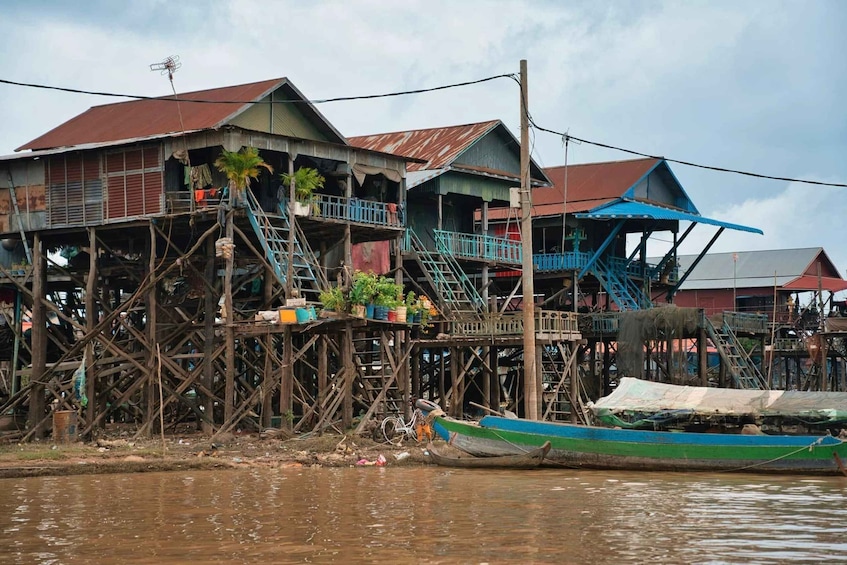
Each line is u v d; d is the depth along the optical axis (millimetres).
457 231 47562
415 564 15695
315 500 21438
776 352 52625
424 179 41938
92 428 33469
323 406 31078
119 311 33094
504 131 46938
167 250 34375
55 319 46188
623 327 43000
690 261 69188
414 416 31766
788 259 66250
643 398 30016
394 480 24578
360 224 36594
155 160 34312
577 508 20547
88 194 35469
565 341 37750
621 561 15945
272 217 33875
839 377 60656
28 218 36562
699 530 18281
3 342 43000
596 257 51094
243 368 38656
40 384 34344
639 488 23422
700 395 29562
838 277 68688
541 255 51656
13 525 18703
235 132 33125
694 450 26000
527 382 29922
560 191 54625
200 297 36094
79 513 19906
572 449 26625
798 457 25531
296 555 16234
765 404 28484
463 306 41688
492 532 18000
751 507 20812
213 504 20922
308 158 37344
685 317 42156
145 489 23062
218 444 29828
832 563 15836
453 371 37719
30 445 31578
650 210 51125
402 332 37000
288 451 28844
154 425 35031
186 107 36469
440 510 20219
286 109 36531
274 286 34906
